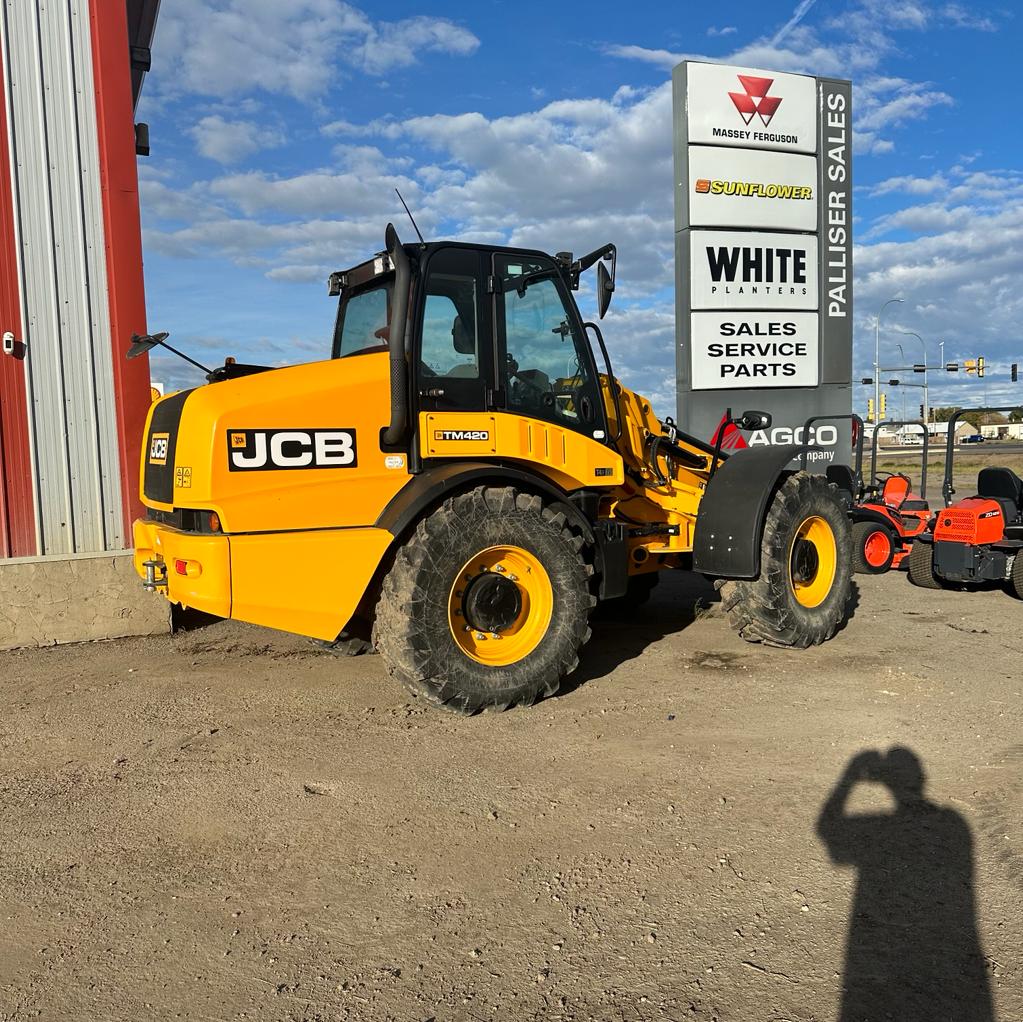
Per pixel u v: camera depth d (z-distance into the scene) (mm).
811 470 13172
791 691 5027
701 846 3211
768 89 12516
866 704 4746
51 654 6344
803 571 6043
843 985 2402
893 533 9250
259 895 2959
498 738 4395
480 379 4906
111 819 3564
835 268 13109
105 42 6730
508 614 4828
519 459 5035
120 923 2812
